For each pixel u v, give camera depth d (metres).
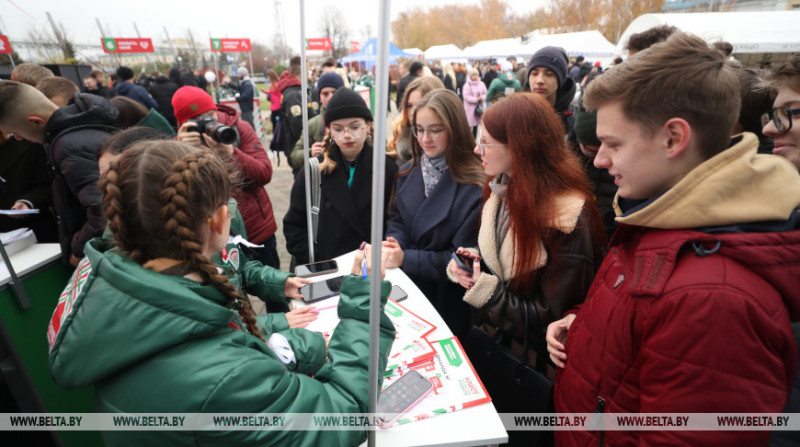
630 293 0.71
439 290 1.69
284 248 3.74
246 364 0.61
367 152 1.88
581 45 10.95
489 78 10.74
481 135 1.30
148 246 0.66
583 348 0.86
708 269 0.61
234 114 2.26
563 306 1.16
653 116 0.66
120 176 0.65
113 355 0.56
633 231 0.80
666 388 0.63
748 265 0.59
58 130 1.54
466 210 1.58
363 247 1.04
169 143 0.69
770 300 0.58
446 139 1.62
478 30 31.03
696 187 0.63
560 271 1.15
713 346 0.58
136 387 0.57
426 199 1.66
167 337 0.57
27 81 2.30
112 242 0.76
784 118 0.96
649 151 0.69
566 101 2.70
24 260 1.55
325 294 1.38
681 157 0.67
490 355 1.29
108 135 1.58
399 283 1.47
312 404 0.67
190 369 0.58
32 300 1.48
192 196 0.64
